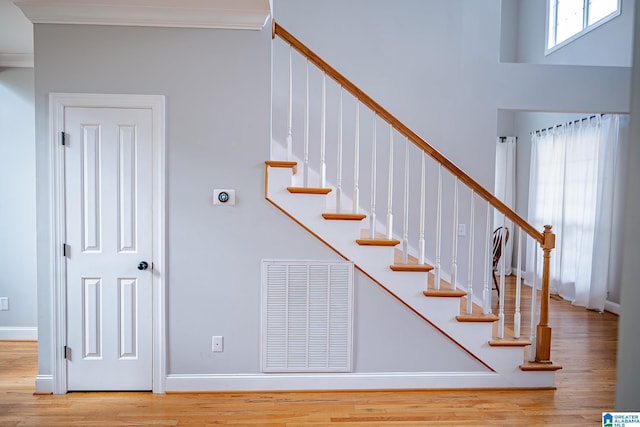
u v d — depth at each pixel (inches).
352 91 118.4
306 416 104.6
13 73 150.1
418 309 118.8
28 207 152.0
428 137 163.2
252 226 116.3
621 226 197.3
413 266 117.5
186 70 113.8
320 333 118.4
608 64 205.2
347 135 159.5
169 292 115.5
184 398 113.0
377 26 161.6
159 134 113.3
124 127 113.4
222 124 114.9
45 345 114.3
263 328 117.3
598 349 153.5
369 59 161.8
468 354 121.0
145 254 114.8
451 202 161.6
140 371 116.0
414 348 119.8
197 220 115.3
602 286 202.4
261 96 115.3
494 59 163.6
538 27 270.7
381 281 118.1
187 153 114.5
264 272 116.7
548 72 164.1
